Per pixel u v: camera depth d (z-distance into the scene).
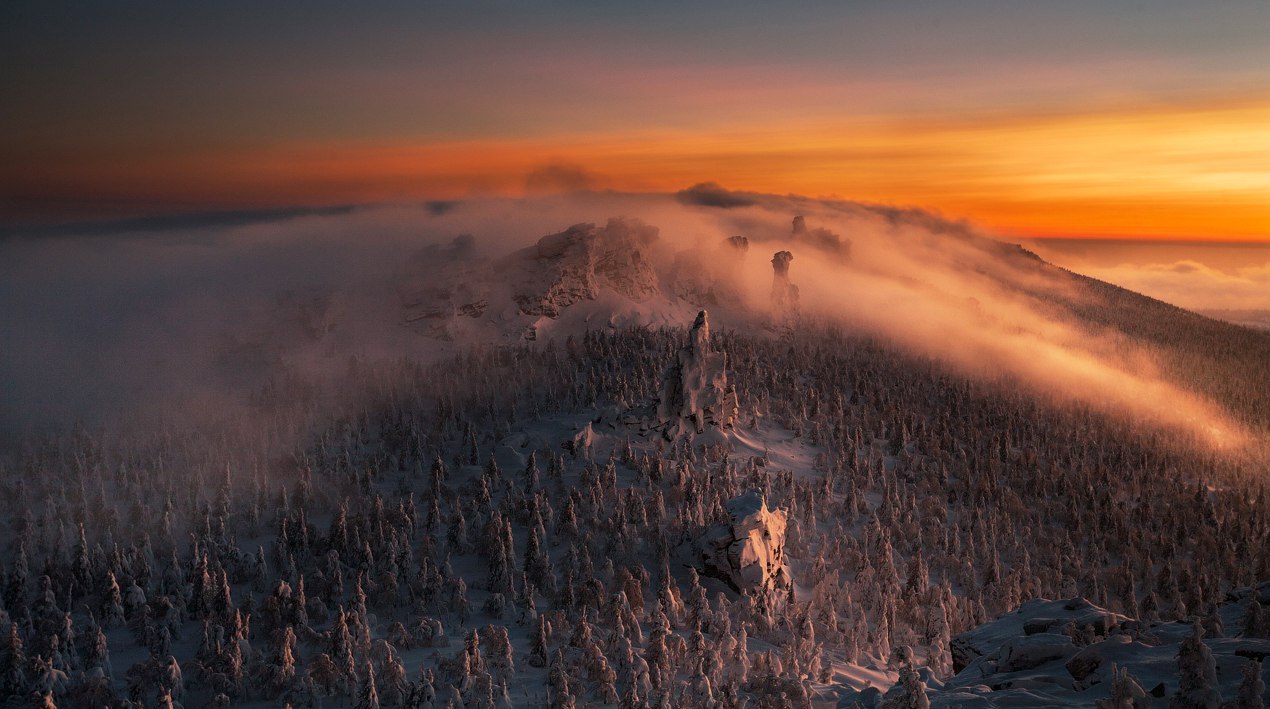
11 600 128.75
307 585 133.25
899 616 138.88
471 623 125.81
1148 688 53.22
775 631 125.88
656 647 106.19
